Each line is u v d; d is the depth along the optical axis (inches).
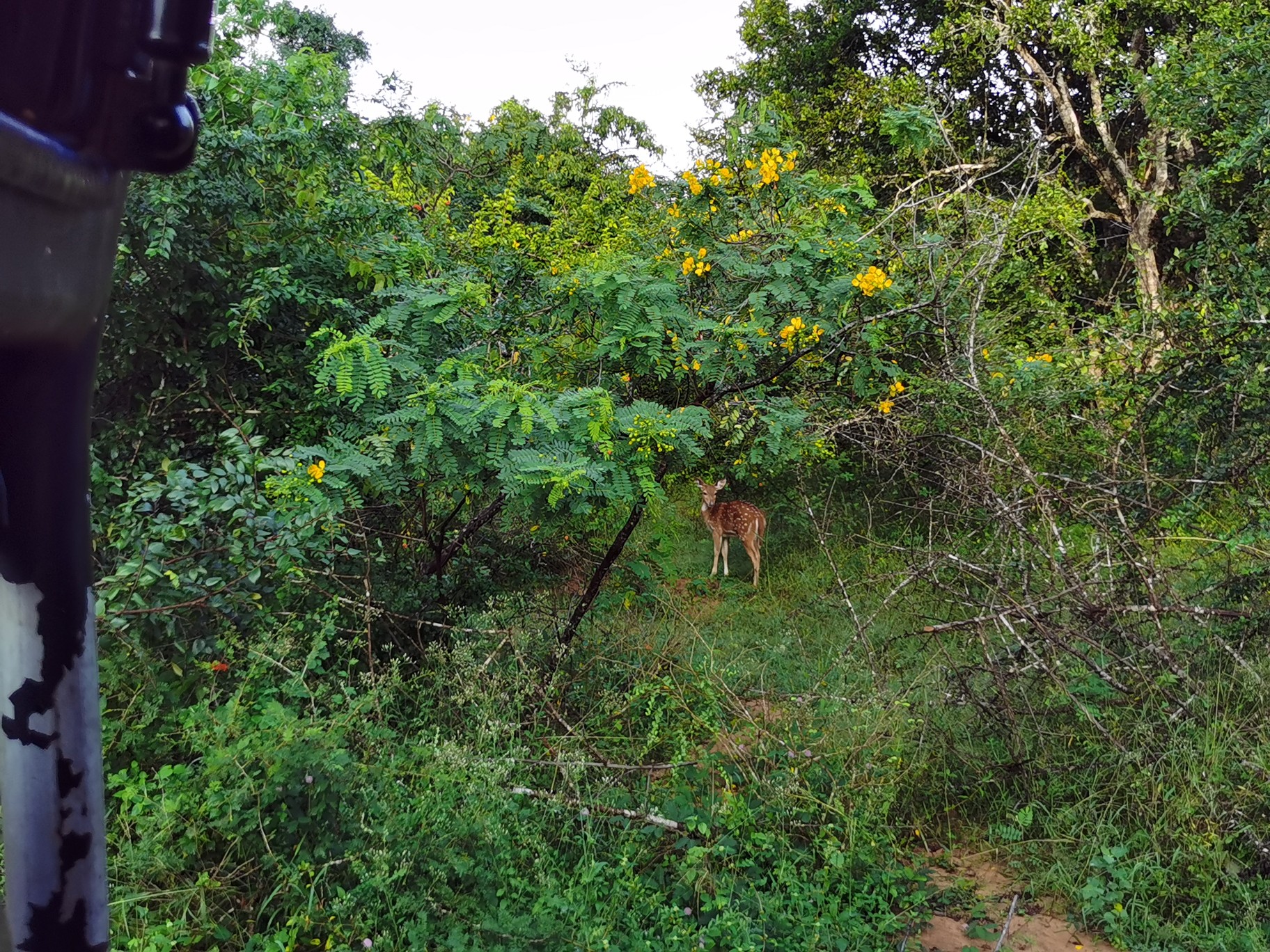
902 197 311.6
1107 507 206.1
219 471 148.6
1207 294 237.3
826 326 216.4
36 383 26.2
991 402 237.8
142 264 187.6
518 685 167.8
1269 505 198.4
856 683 189.0
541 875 124.2
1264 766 150.6
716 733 170.6
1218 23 296.5
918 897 139.4
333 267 215.0
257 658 135.7
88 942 30.6
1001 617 177.6
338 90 220.2
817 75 665.6
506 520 200.1
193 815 116.9
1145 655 177.6
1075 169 613.6
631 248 243.1
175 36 24.4
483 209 273.9
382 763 134.2
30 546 27.8
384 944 109.5
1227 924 135.4
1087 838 151.9
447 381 171.2
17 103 23.5
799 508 306.7
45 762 29.4
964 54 581.0
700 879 132.5
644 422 177.2
